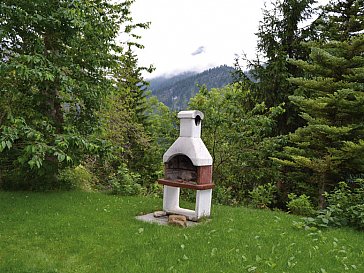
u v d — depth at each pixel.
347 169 12.23
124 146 14.67
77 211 7.31
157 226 6.54
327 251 5.42
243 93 14.55
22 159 6.62
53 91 8.96
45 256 4.85
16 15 7.12
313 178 12.79
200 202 7.39
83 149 8.31
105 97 9.67
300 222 7.04
